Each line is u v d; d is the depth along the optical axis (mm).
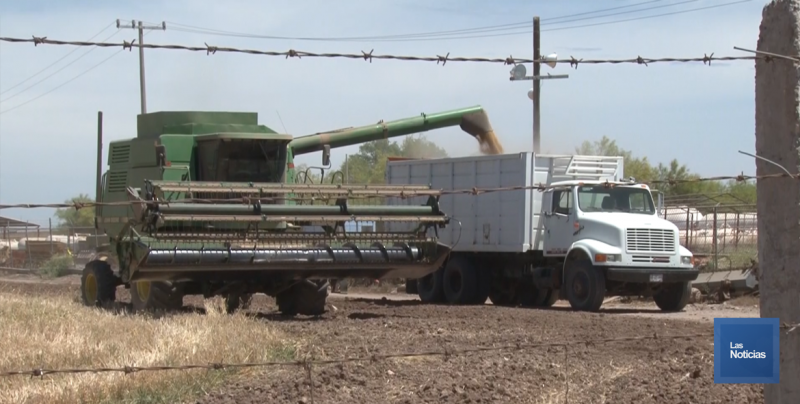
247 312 16422
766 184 6441
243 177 17203
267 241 15086
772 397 6656
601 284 19797
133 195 14062
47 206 7191
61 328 12008
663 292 20844
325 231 15789
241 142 17094
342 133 24969
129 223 14414
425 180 24641
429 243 16156
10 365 9391
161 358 9594
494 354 11312
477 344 12227
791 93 6293
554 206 21328
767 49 6395
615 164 22422
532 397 8797
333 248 15430
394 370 10117
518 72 17516
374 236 15977
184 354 9859
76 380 8500
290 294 17047
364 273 16281
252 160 17281
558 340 12820
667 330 14570
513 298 23719
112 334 11539
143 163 17516
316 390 9016
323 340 12273
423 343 12172
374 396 8852
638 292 20453
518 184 21719
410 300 25031
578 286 20281
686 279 20125
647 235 20016
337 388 9180
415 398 8750
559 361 10914
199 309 16281
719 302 22953
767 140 6402
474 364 10578
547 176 21875
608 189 21062
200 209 13922
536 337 13180
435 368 10312
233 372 9703
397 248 15938
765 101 6406
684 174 55500
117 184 18234
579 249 20312
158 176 16922
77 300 18875
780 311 6438
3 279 34812
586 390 9258
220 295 16203
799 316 6379
